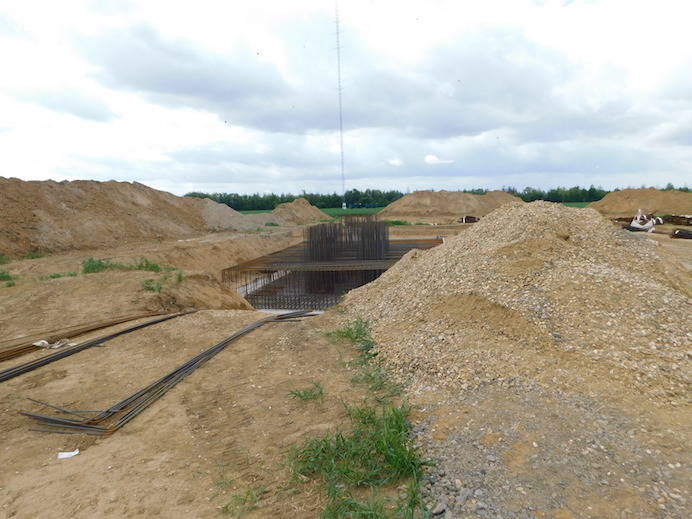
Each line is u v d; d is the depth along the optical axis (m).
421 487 3.63
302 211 55.28
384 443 4.07
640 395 4.71
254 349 7.85
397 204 57.72
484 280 7.57
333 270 18.91
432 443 4.25
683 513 3.09
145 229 29.69
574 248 8.26
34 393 6.27
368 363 6.75
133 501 3.85
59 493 4.01
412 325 7.59
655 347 5.41
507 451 3.94
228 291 14.95
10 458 4.66
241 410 5.52
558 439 4.05
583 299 6.50
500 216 10.31
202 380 6.57
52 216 24.64
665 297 6.37
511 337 6.20
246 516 3.55
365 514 3.35
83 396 6.16
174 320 9.91
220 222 39.47
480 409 4.73
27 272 16.55
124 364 7.34
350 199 82.75
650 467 3.60
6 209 22.66
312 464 4.12
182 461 4.46
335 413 5.21
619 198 41.84
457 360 5.94
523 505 3.27
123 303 10.97
